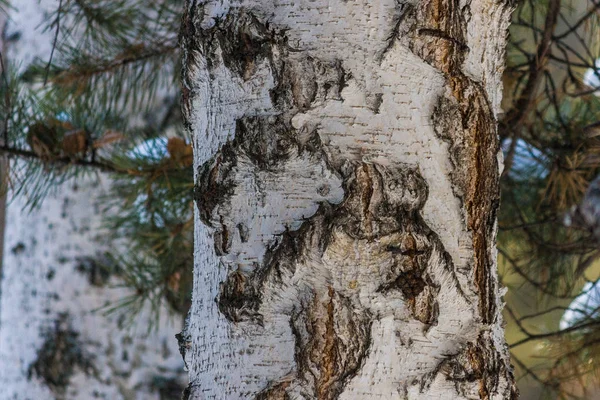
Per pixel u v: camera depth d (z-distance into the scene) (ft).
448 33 8.16
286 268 7.97
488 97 8.29
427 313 7.99
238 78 8.14
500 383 8.13
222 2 8.22
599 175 13.79
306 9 8.11
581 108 13.89
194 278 8.28
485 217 8.19
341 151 8.02
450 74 8.16
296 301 7.98
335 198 8.00
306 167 8.02
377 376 7.94
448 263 8.05
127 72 13.67
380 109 8.06
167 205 13.66
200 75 8.28
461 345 8.04
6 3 13.28
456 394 8.00
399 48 8.09
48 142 12.60
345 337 7.94
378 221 7.98
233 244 8.07
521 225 13.52
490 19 8.35
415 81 8.11
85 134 12.98
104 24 13.61
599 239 13.62
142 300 14.42
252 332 8.01
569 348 13.03
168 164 12.99
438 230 8.07
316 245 7.96
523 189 14.51
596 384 13.85
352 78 8.06
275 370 7.97
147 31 13.71
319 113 8.05
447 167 8.12
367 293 7.95
